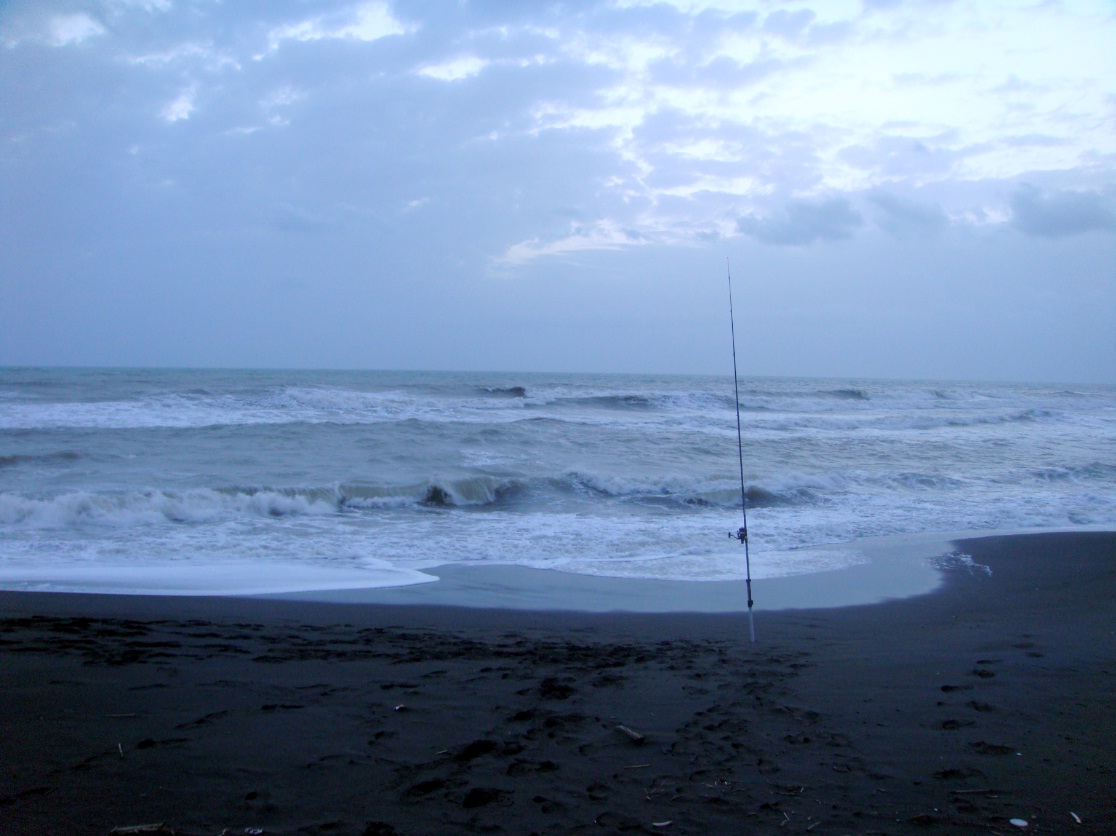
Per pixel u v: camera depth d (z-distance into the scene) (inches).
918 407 1494.8
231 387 1251.8
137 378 1752.0
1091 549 385.7
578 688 166.2
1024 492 590.9
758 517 493.0
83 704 147.0
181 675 169.9
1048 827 102.4
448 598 290.0
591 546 402.6
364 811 103.7
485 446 747.4
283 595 287.1
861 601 290.8
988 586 314.8
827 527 460.1
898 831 101.0
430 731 136.3
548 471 630.5
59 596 269.4
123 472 554.6
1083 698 161.0
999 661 193.3
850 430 1021.2
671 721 144.5
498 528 446.6
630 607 280.7
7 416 807.1
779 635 235.0
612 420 1028.5
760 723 144.2
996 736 138.0
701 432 901.2
